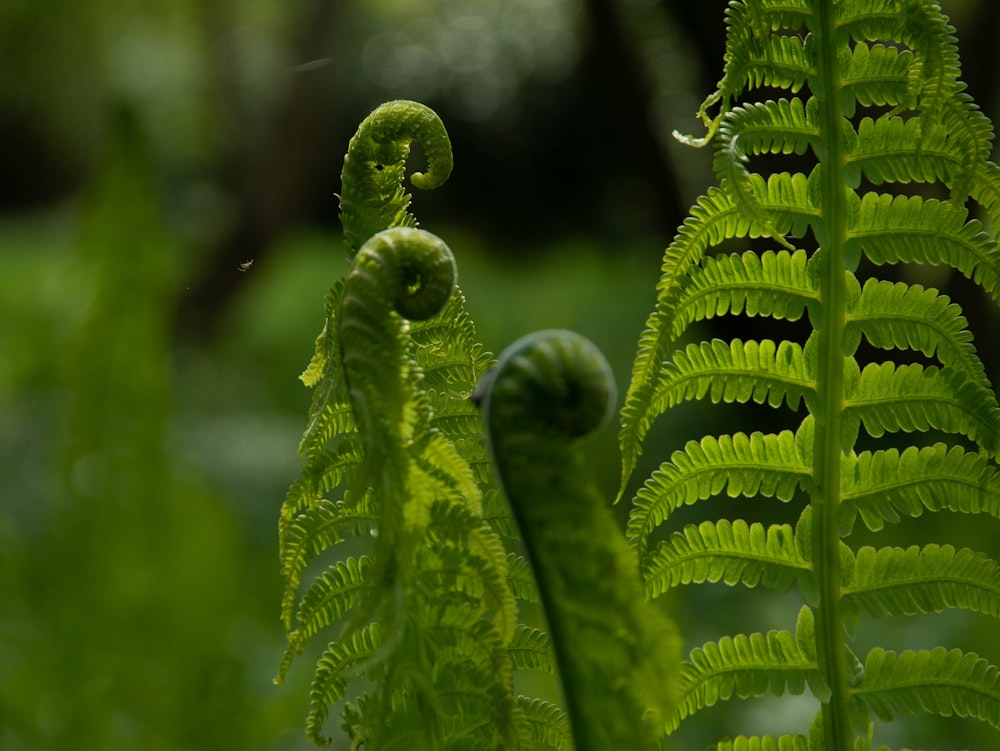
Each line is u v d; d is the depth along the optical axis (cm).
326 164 1512
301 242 1402
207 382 793
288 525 118
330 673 118
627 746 105
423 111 118
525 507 105
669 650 105
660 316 120
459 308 120
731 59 118
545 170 1728
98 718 199
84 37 1220
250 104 938
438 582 114
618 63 516
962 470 121
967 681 121
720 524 122
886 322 121
